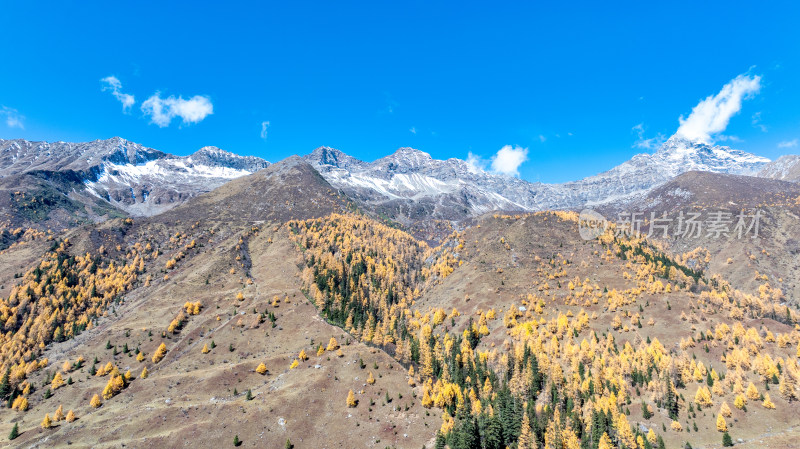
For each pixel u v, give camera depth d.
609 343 188.38
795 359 155.62
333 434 139.25
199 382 166.75
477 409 145.38
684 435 132.25
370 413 148.88
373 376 167.88
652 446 129.75
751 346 167.50
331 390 159.00
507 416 141.62
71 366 181.00
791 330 181.25
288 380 167.38
